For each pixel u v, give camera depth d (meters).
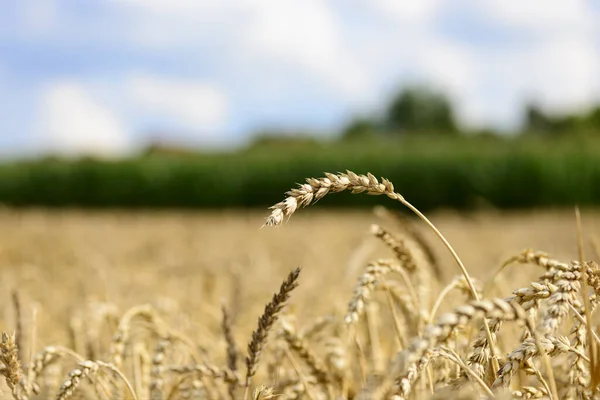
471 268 6.12
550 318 1.40
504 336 2.67
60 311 4.25
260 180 47.22
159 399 2.27
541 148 45.00
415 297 2.47
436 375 2.12
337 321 2.90
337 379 2.51
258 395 1.97
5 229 15.03
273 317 2.05
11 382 1.90
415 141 58.78
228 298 4.21
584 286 1.49
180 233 13.84
